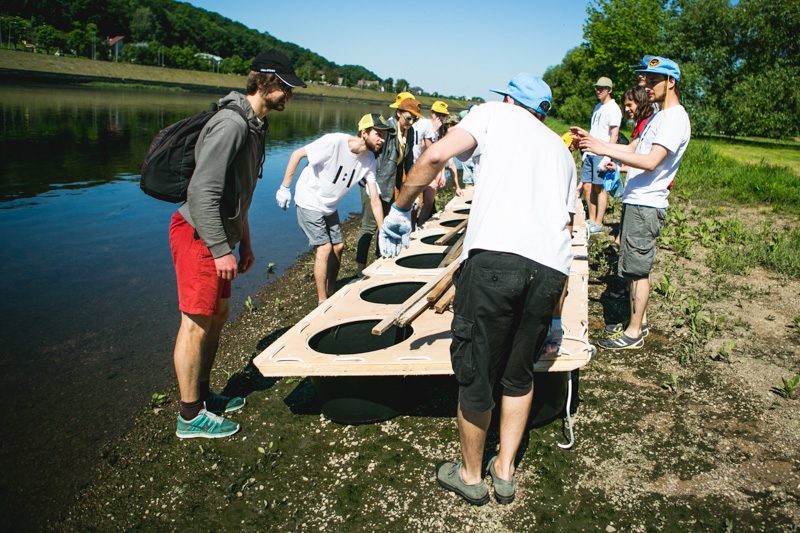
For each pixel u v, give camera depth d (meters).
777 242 6.63
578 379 3.81
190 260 2.98
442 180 7.26
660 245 6.91
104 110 28.58
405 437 3.25
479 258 2.33
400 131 5.76
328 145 4.51
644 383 3.74
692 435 3.18
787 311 4.85
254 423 3.45
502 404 2.62
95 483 3.01
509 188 2.34
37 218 8.52
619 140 7.13
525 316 2.37
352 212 10.93
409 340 3.31
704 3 27.53
